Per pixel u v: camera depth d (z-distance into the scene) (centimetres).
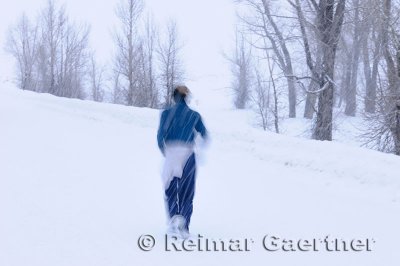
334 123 3819
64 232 880
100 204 1094
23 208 1014
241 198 1254
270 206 1183
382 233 991
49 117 2970
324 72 2992
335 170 1562
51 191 1173
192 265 760
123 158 1702
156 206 1107
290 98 4981
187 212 902
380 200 1311
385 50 2758
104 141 2077
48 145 1869
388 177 1425
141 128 2609
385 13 2797
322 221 1068
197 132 913
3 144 1830
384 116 2709
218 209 1134
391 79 2725
